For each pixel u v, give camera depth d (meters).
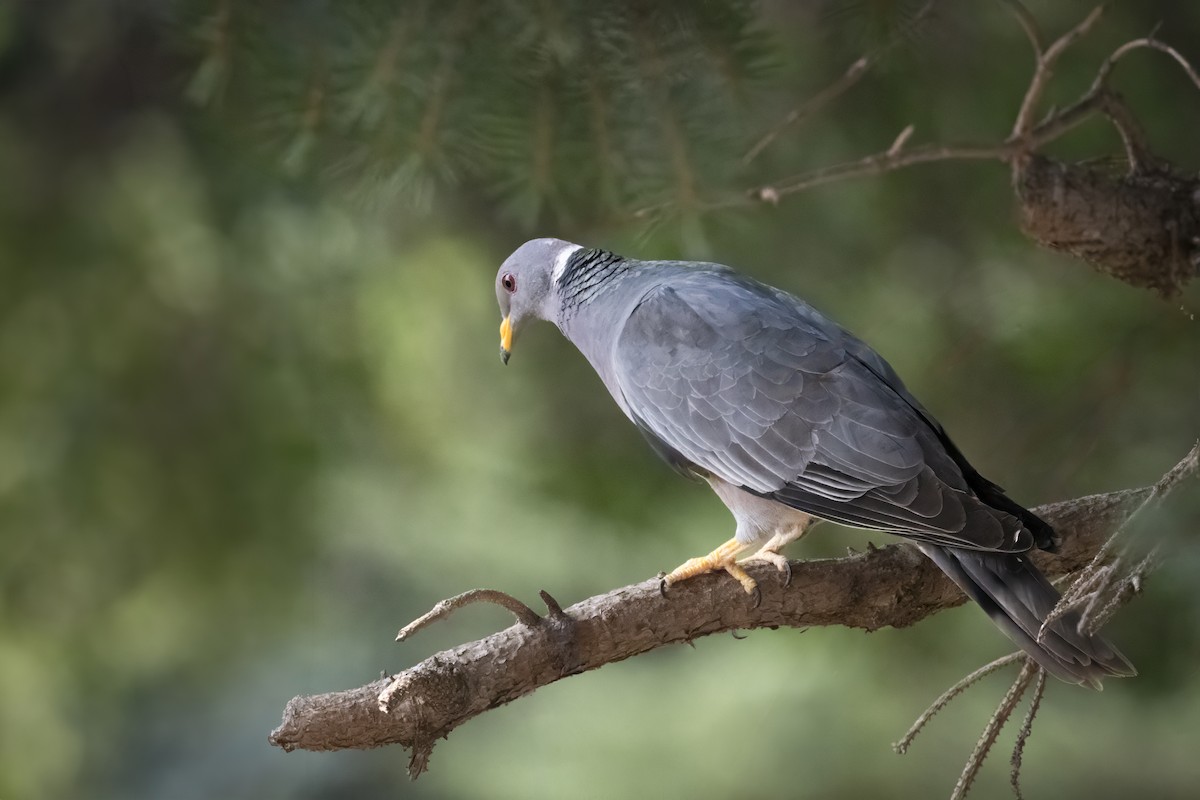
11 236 11.73
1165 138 8.98
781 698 11.92
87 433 11.80
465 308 12.17
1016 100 8.89
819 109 8.55
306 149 6.46
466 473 12.69
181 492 11.91
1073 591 6.05
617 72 6.23
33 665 13.55
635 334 8.89
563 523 11.75
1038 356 8.64
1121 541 5.89
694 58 6.17
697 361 8.58
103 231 11.77
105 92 11.47
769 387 8.34
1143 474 8.27
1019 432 8.49
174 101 11.38
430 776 14.70
